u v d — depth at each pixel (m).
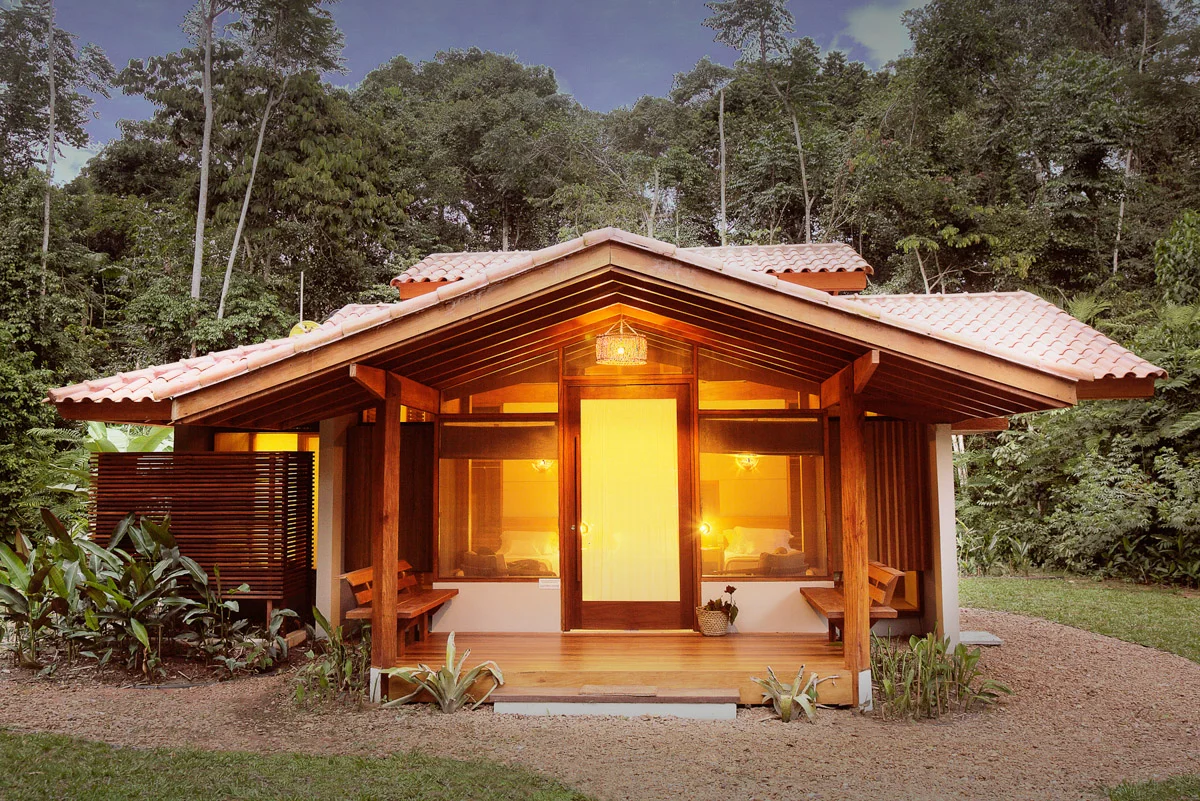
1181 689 6.40
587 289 5.41
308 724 5.30
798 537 7.19
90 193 35.34
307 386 5.54
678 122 36.16
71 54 29.22
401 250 35.06
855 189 25.86
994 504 14.98
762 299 5.10
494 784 4.16
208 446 8.59
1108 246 22.25
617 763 4.60
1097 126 22.47
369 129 34.78
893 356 5.14
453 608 7.23
